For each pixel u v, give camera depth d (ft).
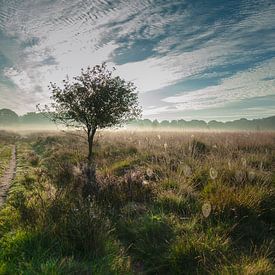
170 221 20.75
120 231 21.06
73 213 19.20
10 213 23.94
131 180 29.14
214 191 26.00
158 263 17.02
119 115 53.62
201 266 16.01
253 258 16.66
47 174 39.37
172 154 45.68
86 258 16.33
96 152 58.65
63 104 52.37
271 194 25.14
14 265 14.79
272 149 55.57
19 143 118.42
